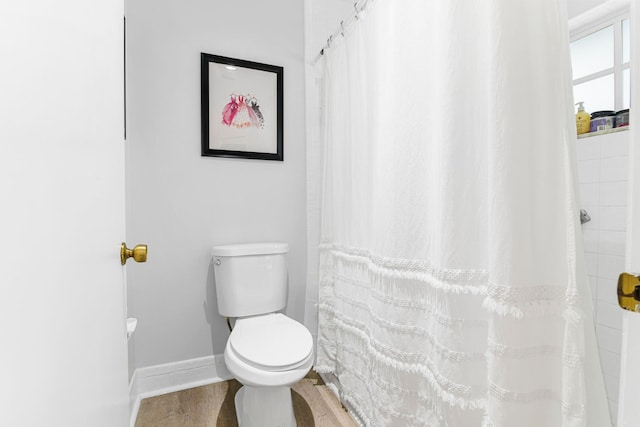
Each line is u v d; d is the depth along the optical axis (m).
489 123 0.77
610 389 1.53
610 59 1.74
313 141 2.02
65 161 0.35
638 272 0.36
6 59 0.25
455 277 0.88
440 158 0.91
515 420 0.74
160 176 1.67
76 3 0.39
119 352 0.62
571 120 0.77
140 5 1.62
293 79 1.99
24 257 0.27
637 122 0.36
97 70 0.48
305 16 2.01
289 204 1.99
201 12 1.75
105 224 0.52
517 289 0.73
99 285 0.48
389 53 1.16
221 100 1.80
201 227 1.76
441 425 0.91
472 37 0.86
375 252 1.23
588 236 1.65
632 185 0.36
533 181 0.74
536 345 0.75
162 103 1.67
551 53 0.76
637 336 0.36
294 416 1.44
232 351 1.27
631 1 0.37
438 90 0.94
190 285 1.74
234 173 1.84
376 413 1.20
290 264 1.99
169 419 1.46
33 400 0.28
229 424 1.42
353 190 1.49
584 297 0.73
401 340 1.10
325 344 1.76
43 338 0.30
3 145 0.24
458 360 0.87
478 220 0.86
